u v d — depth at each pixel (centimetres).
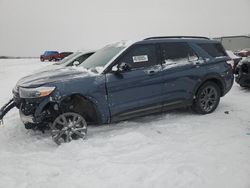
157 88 564
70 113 491
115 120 534
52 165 408
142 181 353
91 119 532
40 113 471
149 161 407
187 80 602
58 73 525
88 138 507
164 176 361
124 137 498
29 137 543
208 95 648
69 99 500
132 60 544
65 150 458
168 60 587
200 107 637
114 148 460
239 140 477
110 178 363
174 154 428
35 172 388
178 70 588
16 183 359
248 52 1867
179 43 610
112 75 518
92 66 555
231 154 420
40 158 434
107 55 566
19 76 1781
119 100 525
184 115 643
